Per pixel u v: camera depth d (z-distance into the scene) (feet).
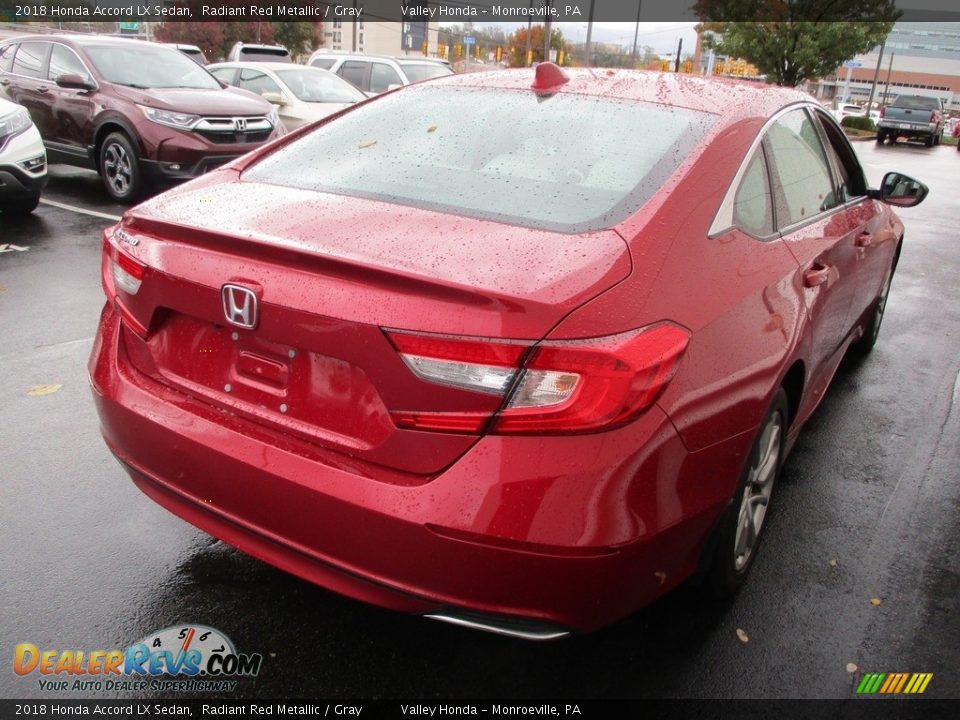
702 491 7.18
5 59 32.35
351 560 6.65
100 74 29.30
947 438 13.65
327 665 7.91
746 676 8.01
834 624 8.82
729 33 84.48
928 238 31.96
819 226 10.46
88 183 32.48
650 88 9.57
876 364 17.01
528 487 6.12
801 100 10.87
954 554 10.29
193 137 27.91
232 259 7.09
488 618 6.49
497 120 9.11
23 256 21.15
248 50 53.26
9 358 14.40
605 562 6.32
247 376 7.27
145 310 7.77
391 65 45.65
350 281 6.51
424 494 6.25
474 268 6.47
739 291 7.75
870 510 11.20
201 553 9.45
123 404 7.80
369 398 6.56
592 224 7.26
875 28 80.28
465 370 6.12
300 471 6.71
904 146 95.86
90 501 10.30
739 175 8.43
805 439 13.28
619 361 6.19
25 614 8.32
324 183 8.49
